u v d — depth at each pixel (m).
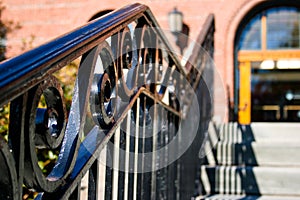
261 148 3.67
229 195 3.27
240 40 7.93
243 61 7.87
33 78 0.66
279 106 12.19
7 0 7.98
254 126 4.52
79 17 7.76
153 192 1.65
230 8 7.38
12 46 7.85
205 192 3.36
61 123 0.79
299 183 3.27
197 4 7.43
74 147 0.84
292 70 11.12
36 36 7.83
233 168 3.37
